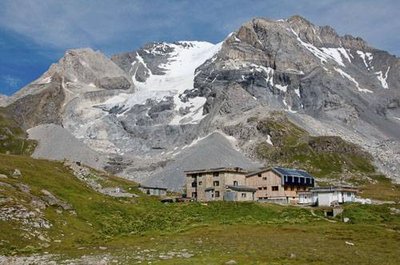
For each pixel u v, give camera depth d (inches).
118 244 3809.1
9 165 5816.9
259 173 7386.8
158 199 6560.0
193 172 7440.9
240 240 3772.1
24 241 3737.7
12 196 4384.8
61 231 4163.4
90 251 3444.9
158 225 4889.3
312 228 4495.6
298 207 5836.6
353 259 2957.7
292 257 2989.7
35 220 4121.6
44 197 4768.7
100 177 7391.7
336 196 6456.7
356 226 4589.1
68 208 4805.6
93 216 4852.4
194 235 4175.7
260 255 3061.0
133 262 2859.3
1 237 3671.3
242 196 6909.5
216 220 5093.5
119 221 4877.0
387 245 3595.0
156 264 2748.5
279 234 4141.2
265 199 7130.9
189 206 5629.9
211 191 7170.3
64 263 2908.5
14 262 2999.5
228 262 2755.9
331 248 3358.8
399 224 4859.7
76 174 6879.9
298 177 7436.0
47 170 6117.1
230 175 7204.7
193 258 2957.7
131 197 6259.8
